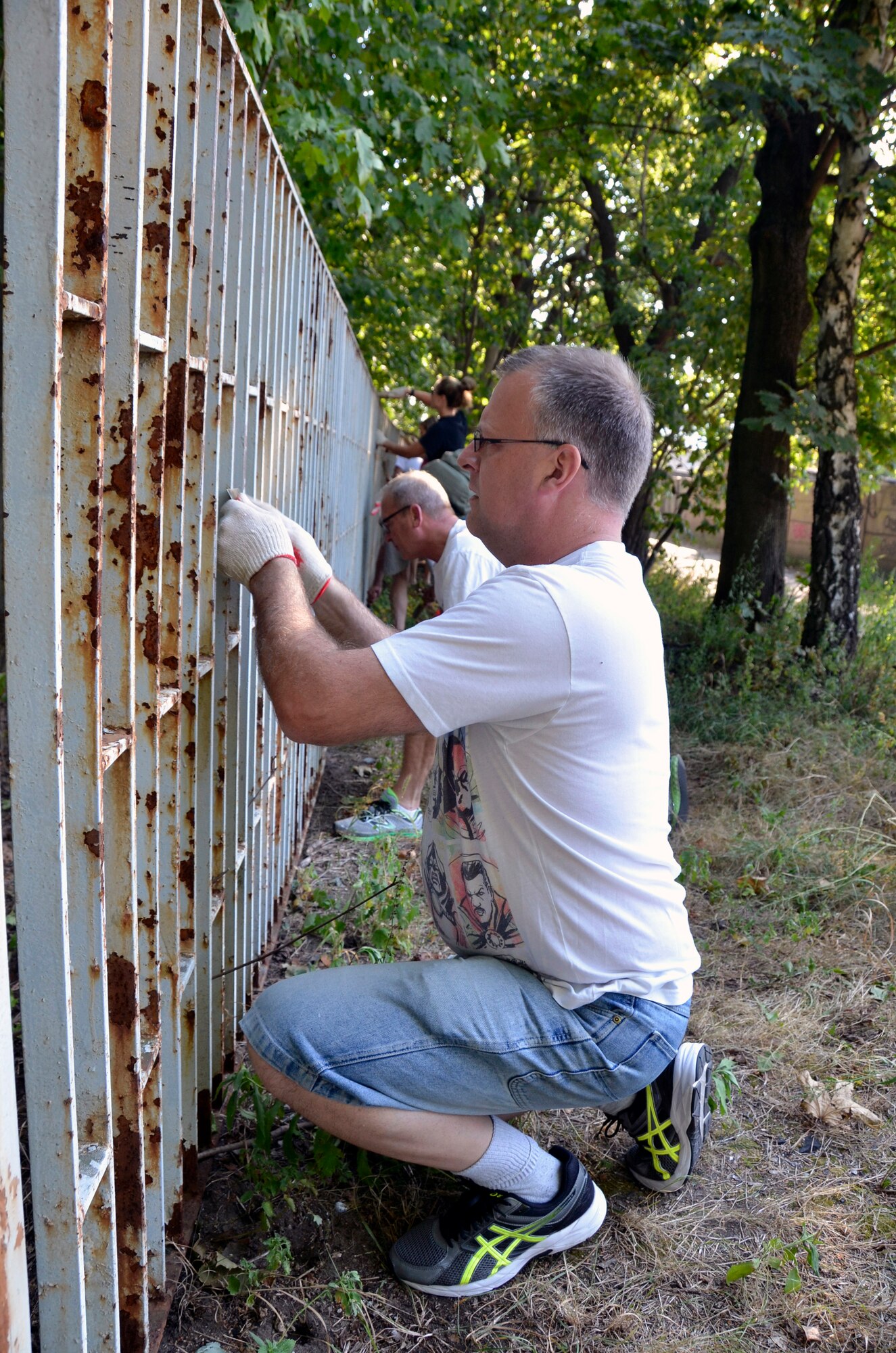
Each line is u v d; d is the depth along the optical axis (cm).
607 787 175
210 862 199
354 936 318
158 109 139
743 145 1023
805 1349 180
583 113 916
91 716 116
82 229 107
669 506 1989
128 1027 138
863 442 916
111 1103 129
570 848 175
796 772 498
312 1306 180
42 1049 110
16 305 96
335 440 454
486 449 186
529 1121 238
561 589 168
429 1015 174
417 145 707
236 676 226
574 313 1417
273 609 183
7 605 101
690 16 692
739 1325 185
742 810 459
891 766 504
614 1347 179
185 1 153
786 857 393
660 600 1037
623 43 732
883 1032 283
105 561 129
